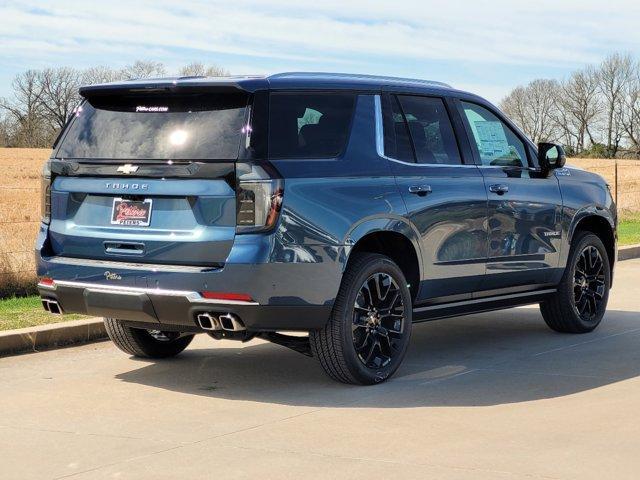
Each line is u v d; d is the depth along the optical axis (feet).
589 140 322.14
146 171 18.84
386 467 14.35
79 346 24.93
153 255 18.83
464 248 22.29
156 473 14.19
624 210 78.95
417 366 22.34
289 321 18.62
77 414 17.85
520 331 27.27
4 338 23.67
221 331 19.75
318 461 14.70
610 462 14.58
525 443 15.66
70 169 19.88
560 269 25.48
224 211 18.24
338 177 19.36
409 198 20.74
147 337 22.79
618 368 21.99
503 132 24.26
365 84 20.75
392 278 20.49
